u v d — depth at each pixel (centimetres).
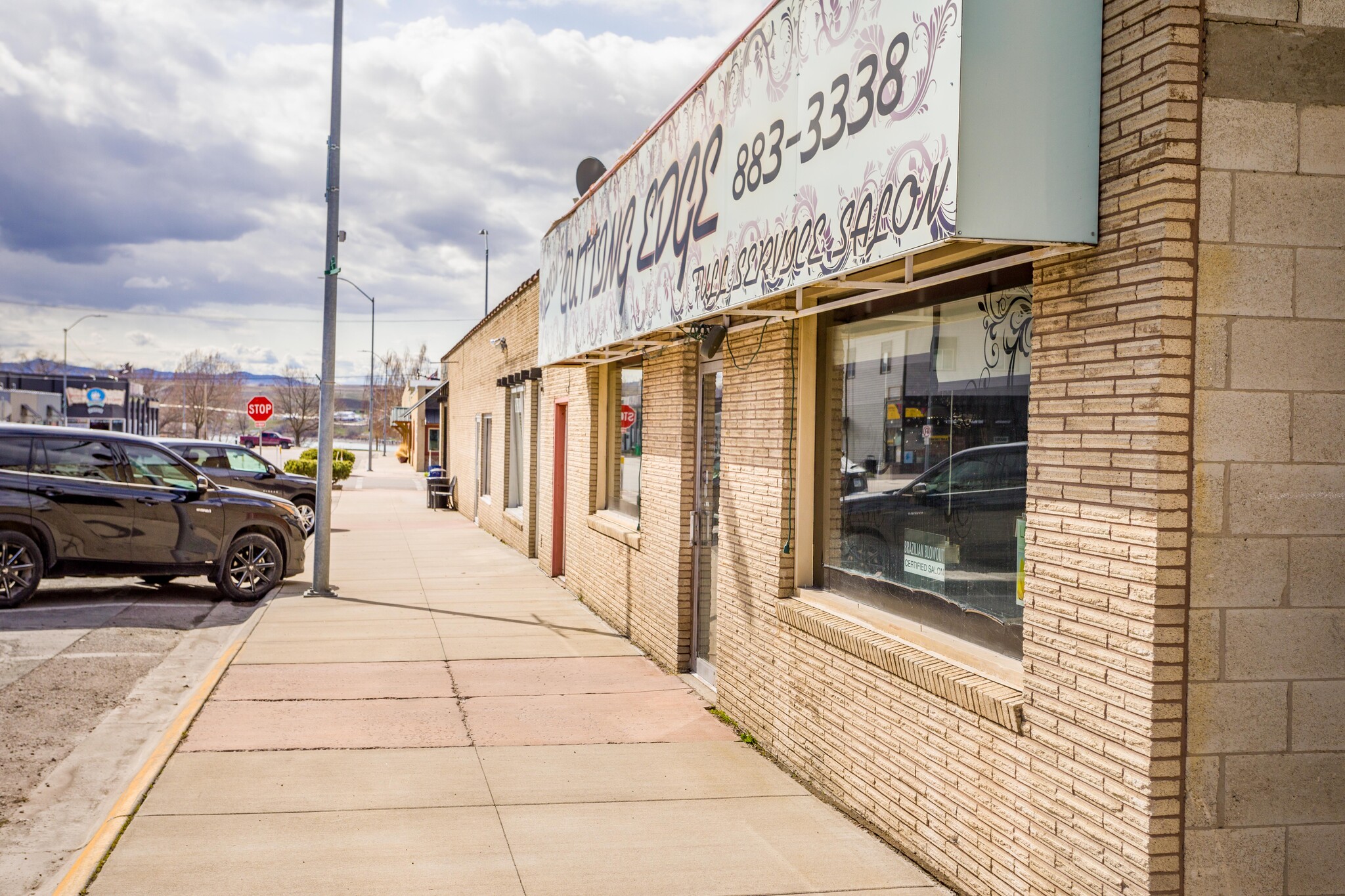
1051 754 411
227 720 739
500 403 2148
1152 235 364
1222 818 366
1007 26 380
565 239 1214
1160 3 364
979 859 459
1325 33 376
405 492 3900
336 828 542
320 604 1267
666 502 948
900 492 573
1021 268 459
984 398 490
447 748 688
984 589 487
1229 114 367
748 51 600
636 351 1042
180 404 14762
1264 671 369
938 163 387
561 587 1439
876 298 571
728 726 763
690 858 515
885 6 432
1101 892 383
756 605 725
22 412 8219
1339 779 375
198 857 498
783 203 543
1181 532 359
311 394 12175
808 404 680
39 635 1021
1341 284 376
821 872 501
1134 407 370
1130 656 370
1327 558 374
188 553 1233
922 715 507
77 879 468
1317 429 373
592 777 639
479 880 483
